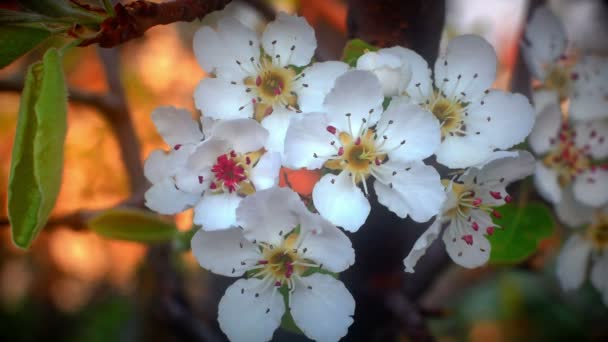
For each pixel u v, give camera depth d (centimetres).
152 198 11
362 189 11
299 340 15
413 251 10
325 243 10
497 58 11
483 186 11
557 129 12
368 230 12
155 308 19
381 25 12
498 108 11
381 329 14
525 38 13
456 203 11
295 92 11
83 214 16
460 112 11
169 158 11
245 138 10
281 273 11
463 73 11
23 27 9
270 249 10
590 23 21
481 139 11
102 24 9
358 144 10
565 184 13
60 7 9
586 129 13
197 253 10
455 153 11
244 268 11
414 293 16
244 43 11
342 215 10
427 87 11
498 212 12
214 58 11
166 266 19
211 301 21
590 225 14
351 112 10
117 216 14
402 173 10
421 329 14
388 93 10
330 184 10
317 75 11
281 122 11
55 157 8
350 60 11
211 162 10
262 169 10
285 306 11
